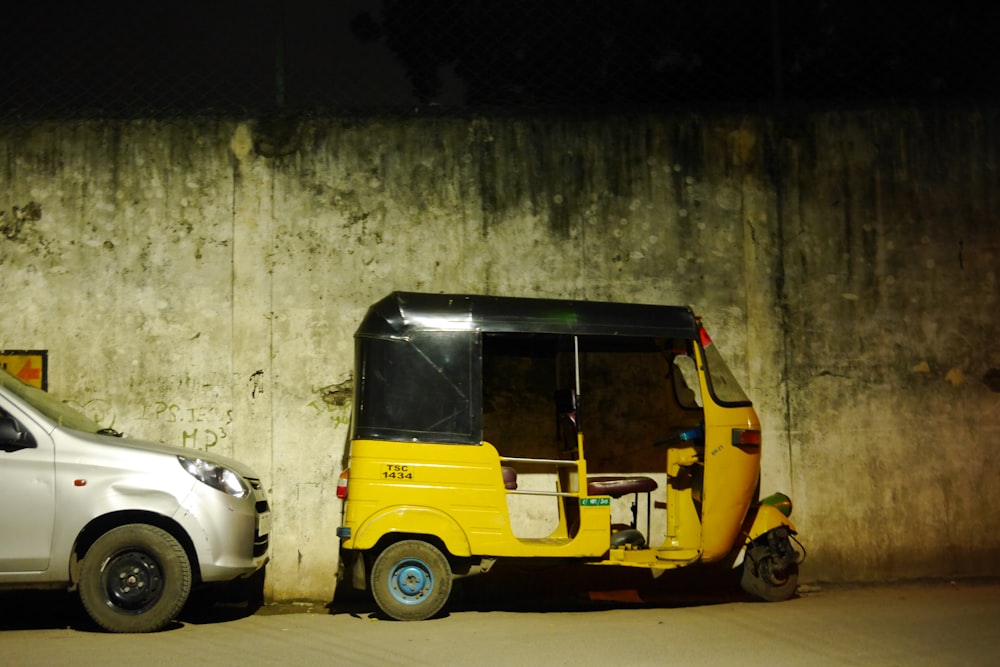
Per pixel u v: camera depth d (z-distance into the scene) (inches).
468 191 349.7
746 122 361.7
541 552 283.7
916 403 354.9
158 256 339.0
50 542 259.1
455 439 285.3
